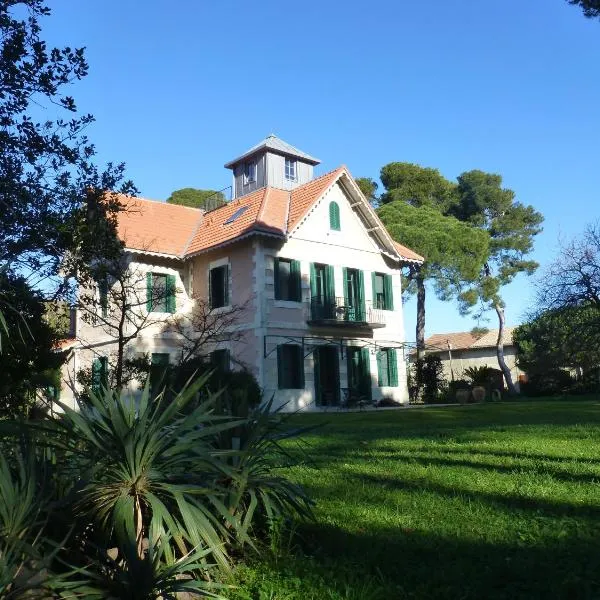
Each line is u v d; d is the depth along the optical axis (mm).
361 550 4738
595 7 14086
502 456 9250
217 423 5051
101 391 4617
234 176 33281
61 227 9273
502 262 47625
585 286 30266
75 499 3846
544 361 39844
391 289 30641
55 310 11039
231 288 26516
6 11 8922
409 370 37875
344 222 29078
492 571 4125
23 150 9023
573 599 3738
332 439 12242
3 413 10625
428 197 46969
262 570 4312
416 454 9703
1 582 3047
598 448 9773
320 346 27203
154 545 3676
